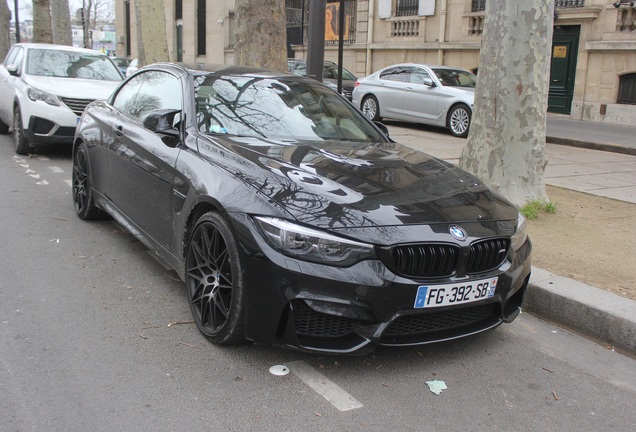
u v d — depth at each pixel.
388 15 21.23
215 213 3.47
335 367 3.36
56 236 5.49
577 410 3.14
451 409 3.04
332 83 17.02
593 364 3.70
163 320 3.85
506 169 6.56
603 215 6.61
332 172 3.62
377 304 3.05
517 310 3.77
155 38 14.48
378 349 3.63
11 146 10.30
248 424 2.79
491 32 6.48
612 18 15.89
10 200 6.72
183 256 3.84
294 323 3.07
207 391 3.04
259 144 3.99
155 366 3.27
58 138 8.80
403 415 2.95
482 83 6.66
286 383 3.16
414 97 14.23
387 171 3.83
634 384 3.48
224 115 4.32
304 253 3.03
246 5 10.06
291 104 4.72
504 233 3.51
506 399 3.19
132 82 5.59
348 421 2.86
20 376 3.11
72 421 2.74
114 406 2.87
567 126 15.45
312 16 8.89
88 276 4.56
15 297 4.11
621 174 9.52
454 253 3.23
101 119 5.57
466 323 3.47
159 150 4.25
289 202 3.17
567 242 5.59
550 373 3.53
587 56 16.55
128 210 4.83
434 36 20.06
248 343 3.56
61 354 3.36
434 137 13.17
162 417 2.80
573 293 4.29
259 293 3.12
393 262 3.08
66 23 23.17
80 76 9.95
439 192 3.65
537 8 6.21
